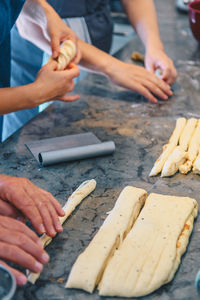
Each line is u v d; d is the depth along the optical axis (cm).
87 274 66
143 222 77
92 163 102
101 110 131
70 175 97
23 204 76
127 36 263
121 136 116
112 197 89
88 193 89
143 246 71
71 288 66
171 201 83
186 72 162
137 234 74
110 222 78
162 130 119
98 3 171
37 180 94
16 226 71
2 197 79
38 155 100
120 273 66
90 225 80
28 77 172
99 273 67
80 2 164
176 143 109
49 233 74
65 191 91
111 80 144
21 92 109
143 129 120
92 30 172
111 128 120
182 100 139
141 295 64
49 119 125
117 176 97
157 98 141
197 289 61
